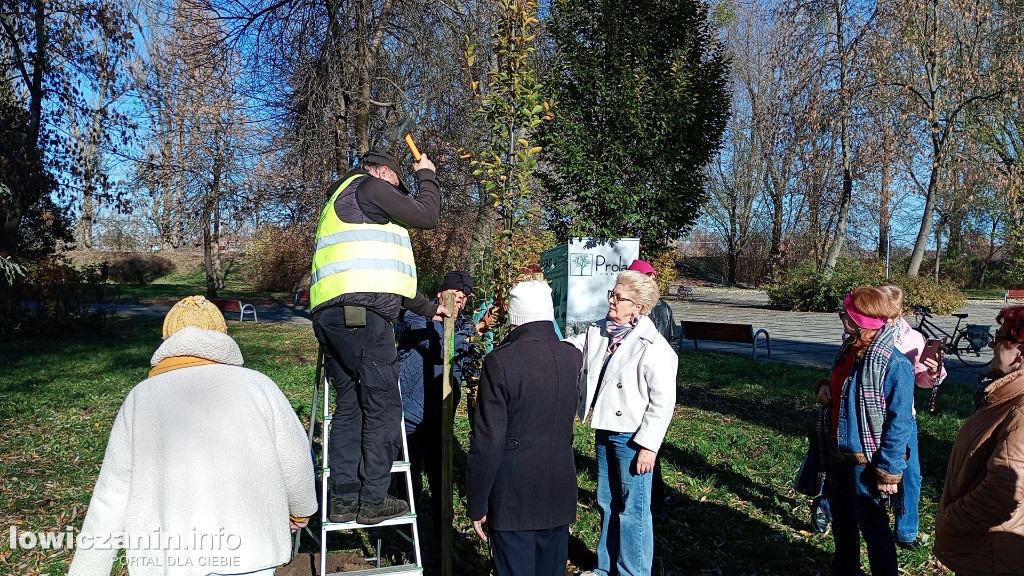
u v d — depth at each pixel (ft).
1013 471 8.71
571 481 11.42
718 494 20.35
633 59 38.09
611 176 37.76
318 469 15.71
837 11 94.58
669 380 13.32
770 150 124.67
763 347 56.70
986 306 109.91
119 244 154.71
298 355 49.98
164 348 8.64
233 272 150.20
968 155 103.91
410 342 15.99
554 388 11.10
